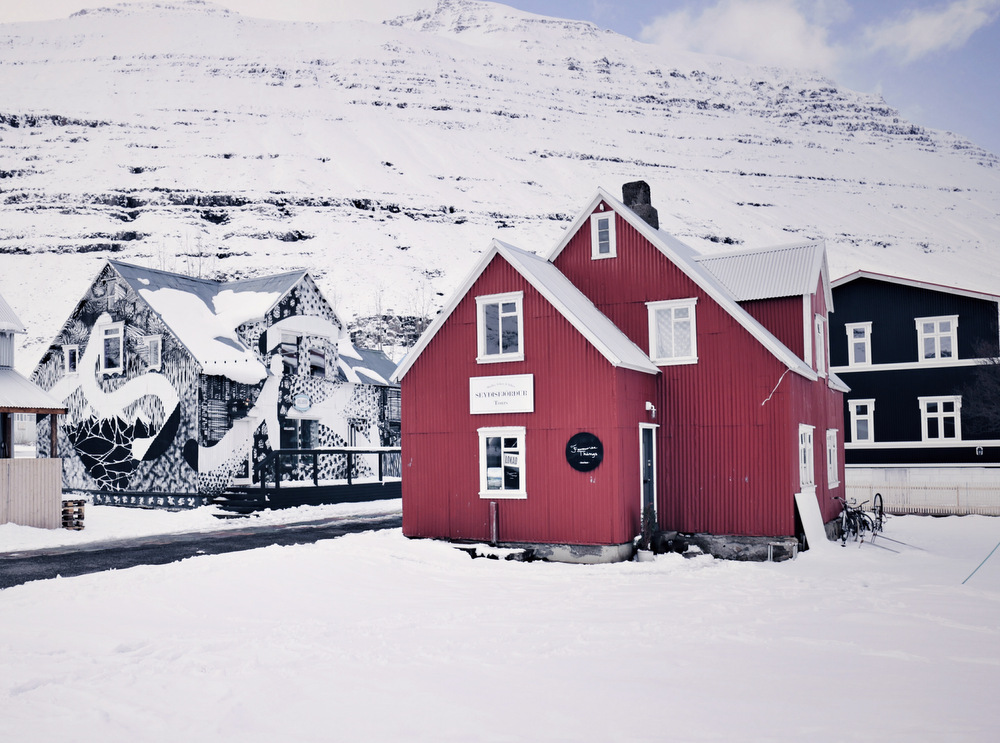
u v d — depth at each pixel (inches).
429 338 810.2
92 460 1283.2
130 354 1259.2
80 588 552.4
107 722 291.1
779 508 733.9
